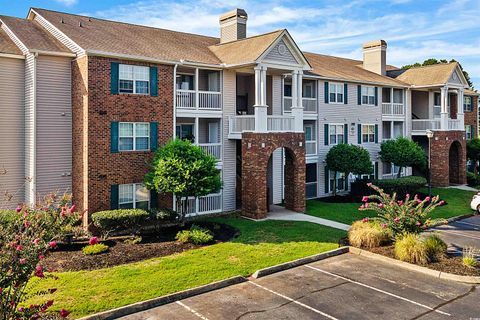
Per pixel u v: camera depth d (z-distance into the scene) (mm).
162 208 19812
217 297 12086
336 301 11820
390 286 13000
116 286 12312
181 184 17953
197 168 18250
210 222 20531
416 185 28734
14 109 19312
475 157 39281
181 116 21531
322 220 21719
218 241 17438
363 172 27609
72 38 19250
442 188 33656
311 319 10672
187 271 13734
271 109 26031
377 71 36406
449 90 36312
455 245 17719
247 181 22328
